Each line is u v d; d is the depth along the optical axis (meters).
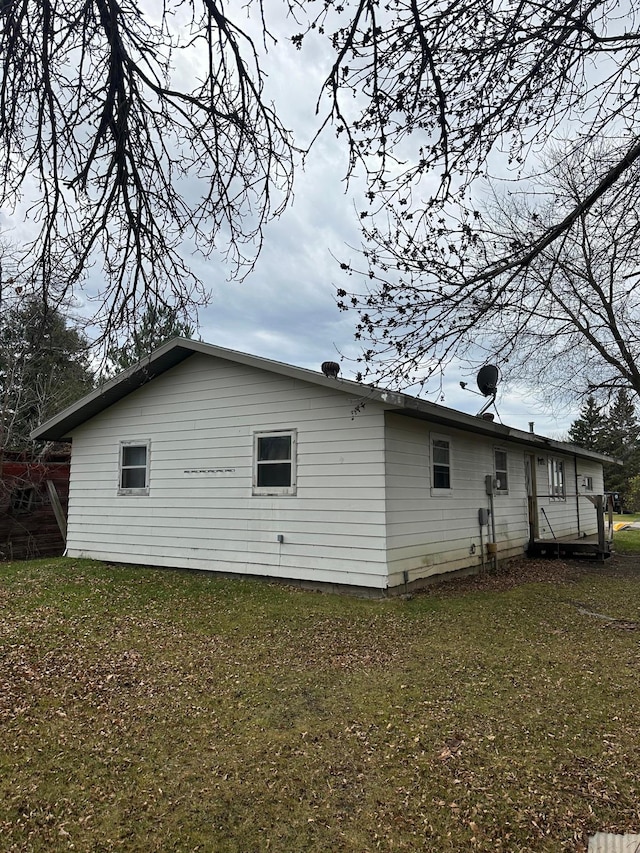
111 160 3.21
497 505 12.63
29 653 5.74
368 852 2.77
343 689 4.78
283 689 4.78
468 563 10.85
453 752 3.70
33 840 2.86
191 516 10.29
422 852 2.77
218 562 9.85
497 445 12.92
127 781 3.39
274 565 9.19
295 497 9.05
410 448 9.02
